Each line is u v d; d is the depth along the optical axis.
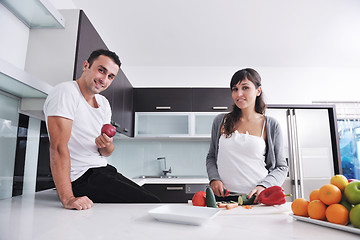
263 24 2.70
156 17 2.56
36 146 1.51
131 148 3.67
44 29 1.52
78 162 1.09
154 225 0.63
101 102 1.26
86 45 1.62
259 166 1.31
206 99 3.32
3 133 1.21
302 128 3.14
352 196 0.62
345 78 3.80
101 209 0.85
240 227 0.62
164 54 3.41
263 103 1.44
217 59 3.56
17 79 0.93
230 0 2.30
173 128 3.29
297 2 2.33
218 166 1.39
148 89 3.37
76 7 2.37
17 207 0.89
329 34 2.90
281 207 0.91
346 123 3.79
